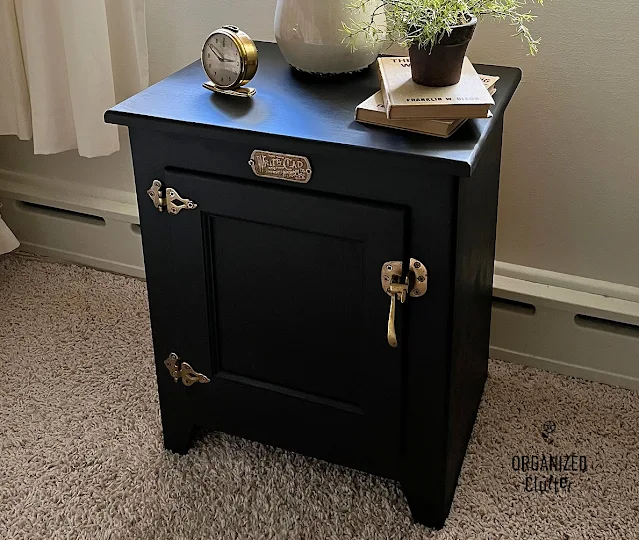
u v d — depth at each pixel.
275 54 1.39
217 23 1.63
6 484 1.39
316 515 1.33
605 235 1.53
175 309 1.32
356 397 1.27
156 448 1.46
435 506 1.29
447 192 1.05
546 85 1.45
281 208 1.15
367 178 1.09
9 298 1.86
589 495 1.36
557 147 1.49
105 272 1.96
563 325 1.59
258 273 1.23
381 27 1.26
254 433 1.38
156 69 1.74
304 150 1.09
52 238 2.00
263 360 1.31
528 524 1.31
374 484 1.39
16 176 1.99
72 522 1.33
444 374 1.18
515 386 1.59
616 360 1.58
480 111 1.08
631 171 1.47
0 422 1.52
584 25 1.38
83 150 1.66
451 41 1.08
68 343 1.72
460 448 1.36
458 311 1.16
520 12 1.41
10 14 1.63
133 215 1.86
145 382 1.61
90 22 1.54
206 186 1.18
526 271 1.61
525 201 1.56
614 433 1.48
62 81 1.66
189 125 1.14
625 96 1.41
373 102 1.13
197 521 1.33
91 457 1.44
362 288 1.17
